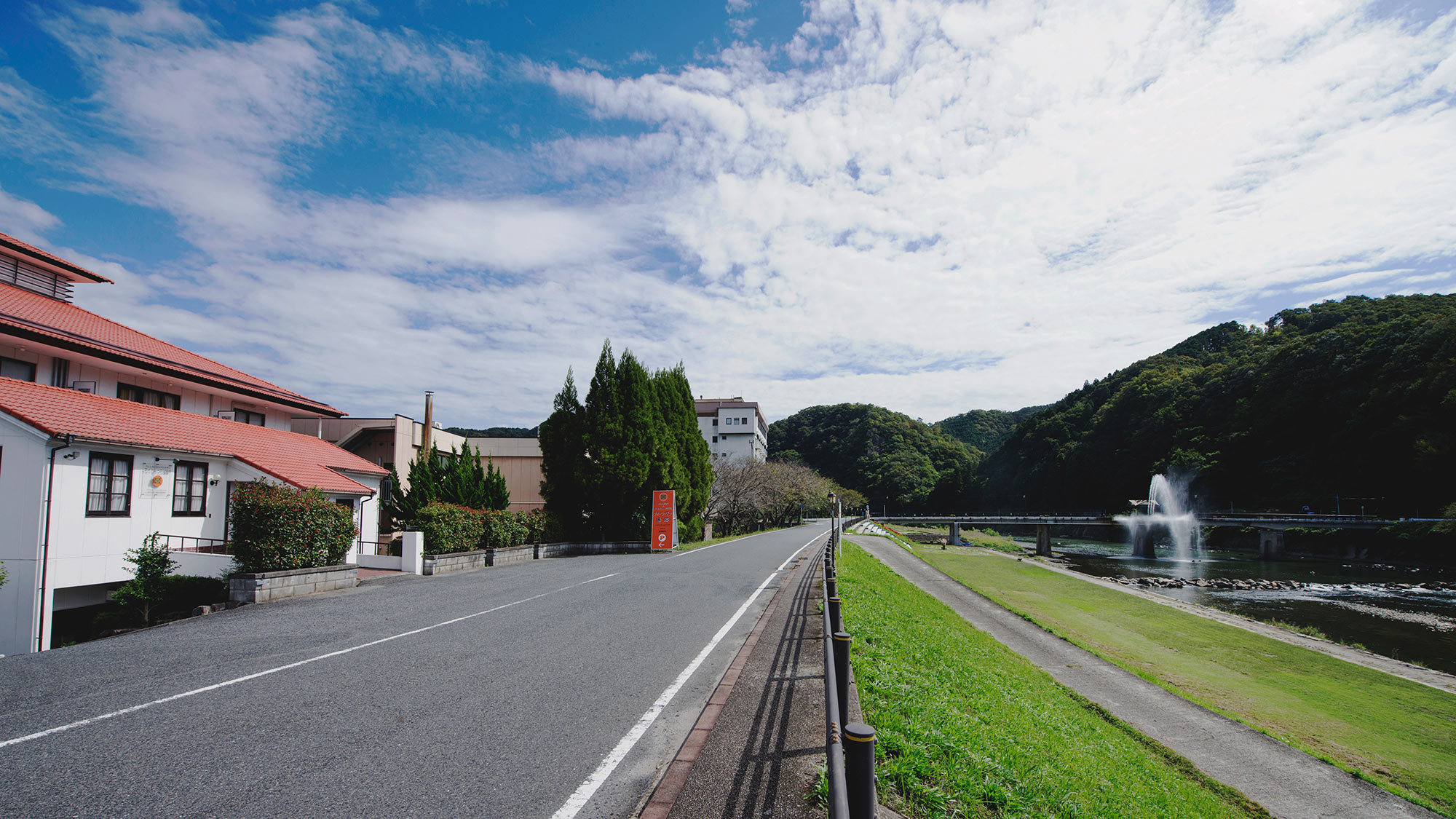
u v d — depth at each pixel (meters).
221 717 5.30
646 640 8.46
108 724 5.12
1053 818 4.74
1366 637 25.48
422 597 12.20
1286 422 72.69
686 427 31.03
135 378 18.58
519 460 35.41
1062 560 59.62
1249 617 29.77
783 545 29.92
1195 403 87.62
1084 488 98.31
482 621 9.69
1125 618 27.48
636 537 26.34
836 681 4.47
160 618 11.80
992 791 4.67
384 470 23.56
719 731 5.14
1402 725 14.88
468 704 5.72
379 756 4.52
